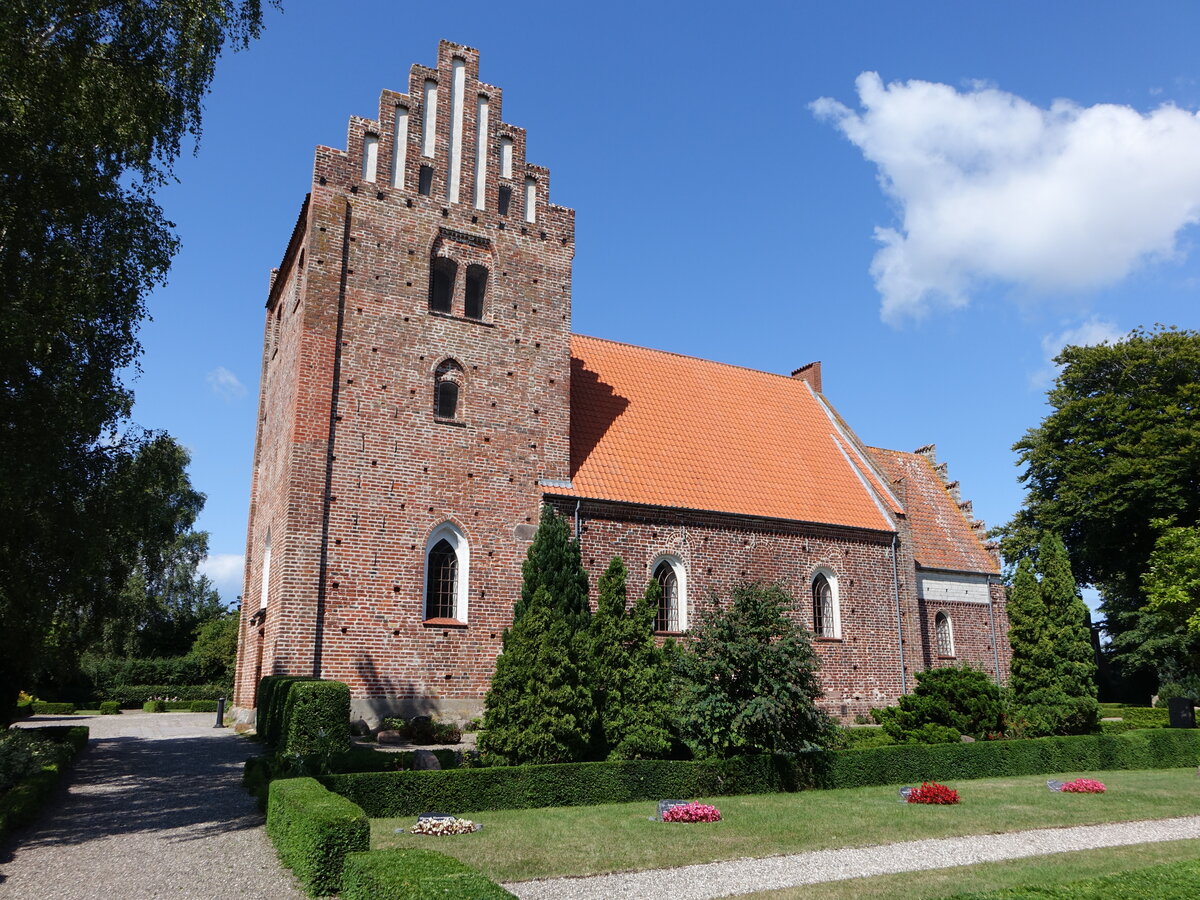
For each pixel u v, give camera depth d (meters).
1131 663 51.91
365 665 25.44
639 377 37.50
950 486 46.91
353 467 26.59
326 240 27.53
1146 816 18.44
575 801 18.42
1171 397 48.31
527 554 26.52
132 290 20.44
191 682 65.25
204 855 13.41
